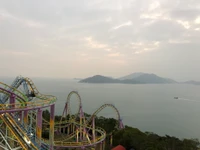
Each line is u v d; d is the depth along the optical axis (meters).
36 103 33.72
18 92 43.50
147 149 53.47
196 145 67.56
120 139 64.06
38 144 33.06
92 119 70.88
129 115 175.00
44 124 71.81
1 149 29.27
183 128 135.62
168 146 62.34
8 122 30.38
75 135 65.25
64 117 87.12
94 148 56.59
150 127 135.50
